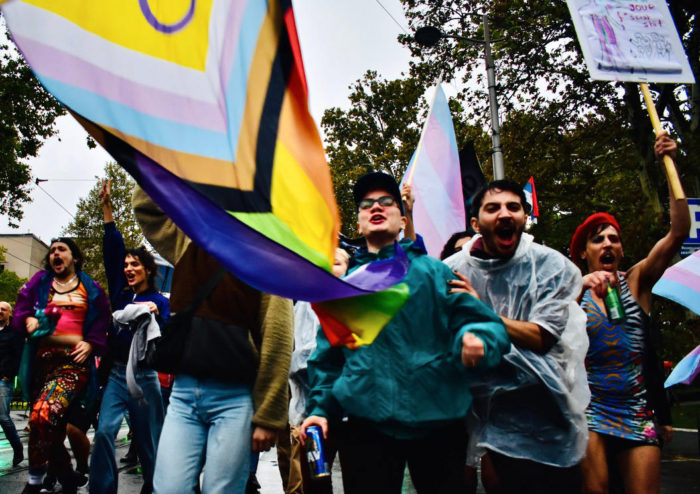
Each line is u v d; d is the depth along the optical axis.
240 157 2.12
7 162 18.09
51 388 4.35
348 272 2.80
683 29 15.45
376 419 2.46
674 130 16.67
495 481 3.04
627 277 3.67
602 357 3.24
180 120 2.00
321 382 2.64
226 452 2.46
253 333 2.67
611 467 3.30
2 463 6.81
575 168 18.19
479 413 2.90
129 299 4.99
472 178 6.38
